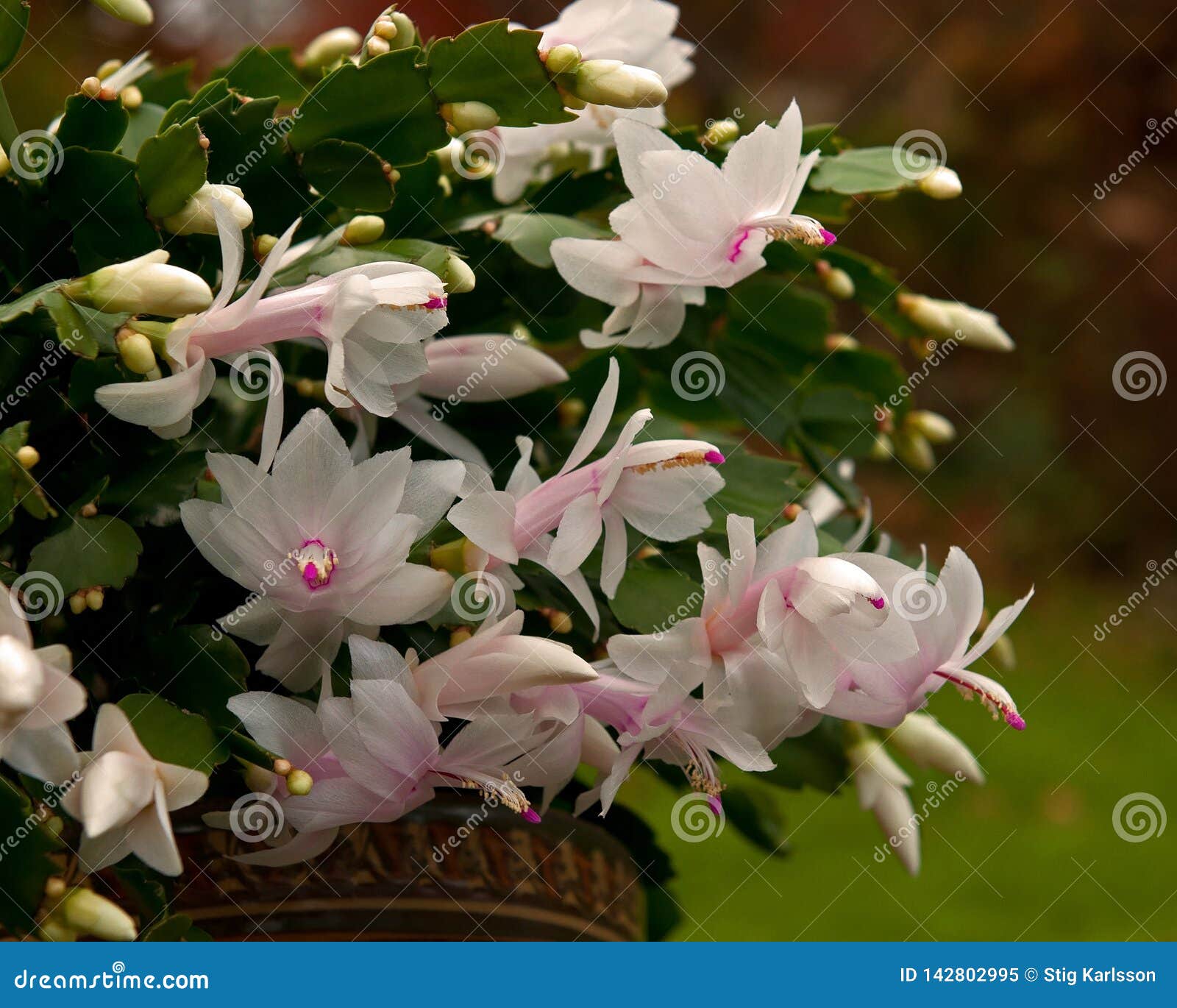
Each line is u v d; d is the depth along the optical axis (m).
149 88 1.17
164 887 1.04
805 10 3.37
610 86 1.07
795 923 1.70
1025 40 3.44
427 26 2.32
